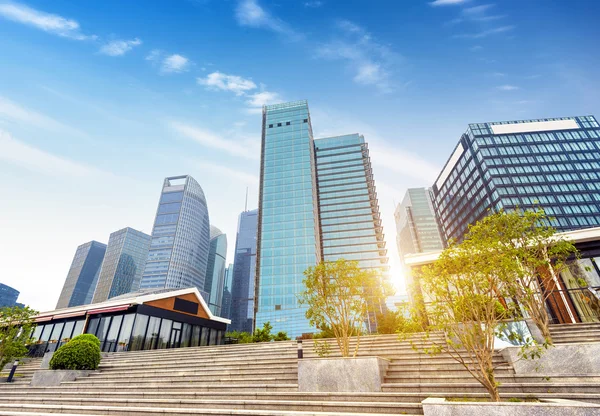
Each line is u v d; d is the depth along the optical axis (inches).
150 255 6584.6
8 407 356.8
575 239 642.8
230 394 360.5
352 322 447.2
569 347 319.3
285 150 4205.2
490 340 268.1
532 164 3191.4
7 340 580.4
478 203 3331.7
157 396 389.4
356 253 4015.8
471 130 3508.9
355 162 4741.6
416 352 431.5
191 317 1081.4
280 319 3058.6
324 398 319.9
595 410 183.6
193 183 7869.1
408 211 6530.5
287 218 3671.3
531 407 196.7
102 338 908.0
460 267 292.5
